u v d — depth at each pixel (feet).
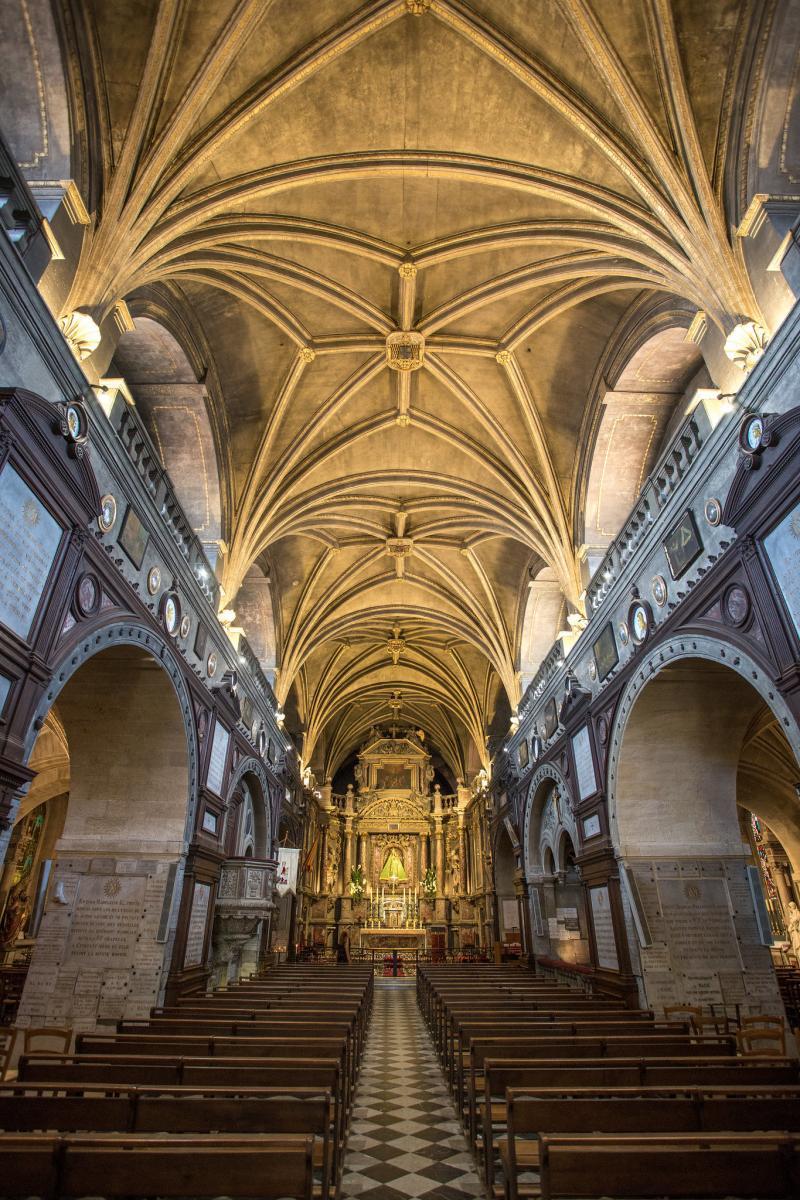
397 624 97.66
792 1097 16.34
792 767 70.79
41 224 24.70
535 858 71.77
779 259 28.58
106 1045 22.90
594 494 54.29
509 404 56.90
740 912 40.50
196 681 44.65
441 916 118.93
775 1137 12.37
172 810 41.24
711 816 42.47
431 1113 28.09
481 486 64.03
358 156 38.45
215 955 49.98
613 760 44.19
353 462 64.13
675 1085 19.29
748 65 30.78
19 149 30.14
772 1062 20.18
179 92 32.55
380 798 129.29
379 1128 26.02
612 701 45.11
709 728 41.65
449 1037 32.60
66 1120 15.39
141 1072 18.90
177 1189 11.46
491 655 84.64
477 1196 19.43
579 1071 19.20
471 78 35.40
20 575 23.65
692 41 31.45
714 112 32.45
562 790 58.70
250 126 35.81
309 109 36.11
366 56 34.30
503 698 101.50
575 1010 35.14
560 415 55.52
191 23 31.42
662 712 40.91
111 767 41.78
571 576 56.70
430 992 47.93
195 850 42.57
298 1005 34.27
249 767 62.34
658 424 50.62
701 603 32.76
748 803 75.41
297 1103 15.53
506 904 92.27
